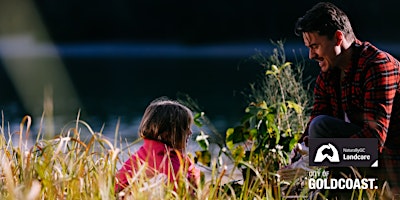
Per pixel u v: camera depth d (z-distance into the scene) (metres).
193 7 31.30
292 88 5.14
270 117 4.37
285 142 4.36
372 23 28.41
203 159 4.45
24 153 3.54
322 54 3.79
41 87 16.92
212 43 30.91
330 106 4.09
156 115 3.83
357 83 3.80
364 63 3.77
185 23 31.55
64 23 32.97
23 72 21.50
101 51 31.00
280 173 3.89
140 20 32.38
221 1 30.88
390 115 3.77
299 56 19.27
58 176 3.33
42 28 33.19
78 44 32.78
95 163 3.57
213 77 17.72
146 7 32.09
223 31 30.78
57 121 10.27
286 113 4.77
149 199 3.15
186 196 3.30
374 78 3.73
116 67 22.52
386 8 28.22
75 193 3.25
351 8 28.12
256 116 4.42
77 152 3.55
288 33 28.69
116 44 32.53
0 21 34.44
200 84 16.14
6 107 12.73
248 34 30.33
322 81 4.05
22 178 3.39
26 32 33.81
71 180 3.23
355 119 3.88
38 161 3.40
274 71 4.92
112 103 13.12
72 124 9.65
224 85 15.57
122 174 3.64
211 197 3.31
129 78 18.59
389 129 3.85
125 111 11.80
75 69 22.08
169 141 3.82
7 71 21.59
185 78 17.89
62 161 3.42
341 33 3.76
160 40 32.12
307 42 3.83
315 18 3.75
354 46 3.83
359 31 28.16
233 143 4.41
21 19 33.84
